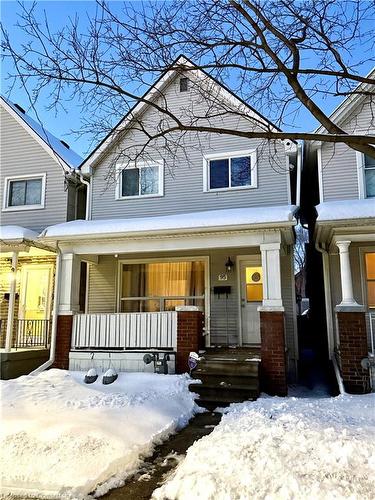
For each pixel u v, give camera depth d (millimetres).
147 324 8656
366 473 3391
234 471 3531
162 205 10883
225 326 10008
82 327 9008
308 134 5070
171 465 4230
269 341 7590
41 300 11336
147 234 8672
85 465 3975
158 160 11039
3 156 12281
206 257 10461
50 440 4410
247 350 8805
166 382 7434
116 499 3467
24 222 11711
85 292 11211
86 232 8922
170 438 5121
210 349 9008
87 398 6277
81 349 8891
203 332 9188
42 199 11695
